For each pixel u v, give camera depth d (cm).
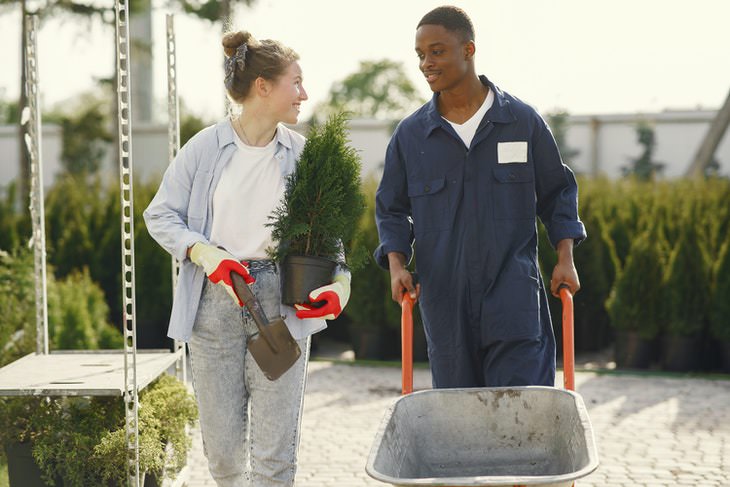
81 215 1010
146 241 940
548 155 396
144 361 459
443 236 394
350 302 885
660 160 2330
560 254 385
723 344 810
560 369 840
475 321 396
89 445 408
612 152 2352
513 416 310
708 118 2305
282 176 332
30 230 987
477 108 391
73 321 670
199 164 332
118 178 1134
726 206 889
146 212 333
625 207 1026
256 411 337
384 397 721
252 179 330
